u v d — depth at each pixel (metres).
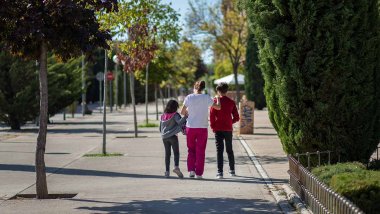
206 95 13.69
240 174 14.30
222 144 13.82
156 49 27.30
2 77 31.59
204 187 12.42
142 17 20.31
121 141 24.34
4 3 10.37
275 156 18.11
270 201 10.77
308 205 9.47
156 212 9.87
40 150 11.39
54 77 33.84
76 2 10.92
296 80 11.63
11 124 32.62
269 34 11.85
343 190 8.00
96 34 10.97
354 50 11.57
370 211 7.95
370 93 11.83
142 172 14.90
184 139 24.84
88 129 32.78
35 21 10.36
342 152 11.95
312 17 11.32
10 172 15.16
